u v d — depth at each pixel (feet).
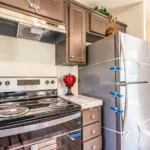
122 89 4.35
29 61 5.24
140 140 4.93
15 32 4.58
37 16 4.26
